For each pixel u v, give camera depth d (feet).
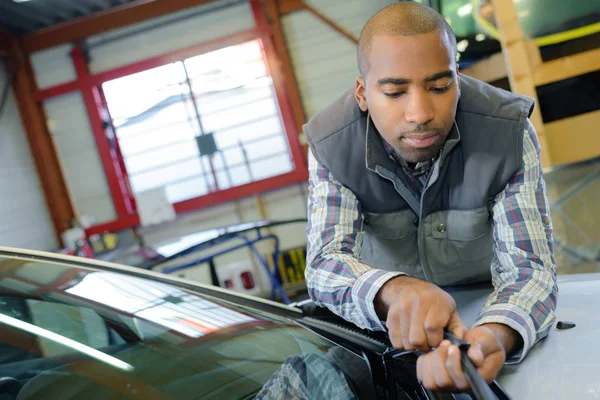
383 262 3.20
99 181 16.46
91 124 16.25
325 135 2.86
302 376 2.19
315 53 16.16
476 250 2.91
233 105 16.57
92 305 2.39
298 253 16.17
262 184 16.37
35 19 15.19
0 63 15.67
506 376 1.99
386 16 2.15
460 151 2.68
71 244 15.72
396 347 1.95
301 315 2.97
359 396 2.06
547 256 2.44
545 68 9.48
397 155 2.76
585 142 9.46
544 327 2.14
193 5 15.79
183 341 2.31
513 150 2.55
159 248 8.84
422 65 2.06
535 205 2.55
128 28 16.08
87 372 1.98
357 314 2.30
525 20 9.46
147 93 16.49
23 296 2.29
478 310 2.67
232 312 2.77
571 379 1.83
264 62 16.31
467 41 10.29
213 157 16.70
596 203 8.96
